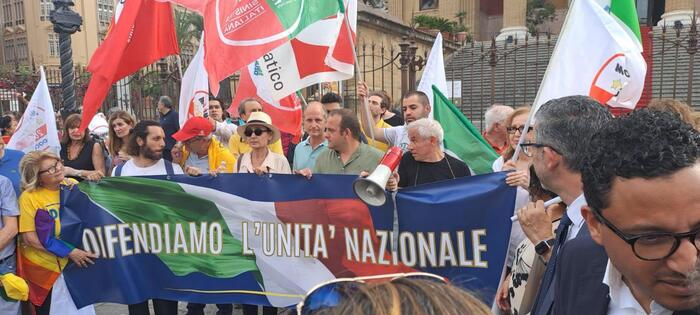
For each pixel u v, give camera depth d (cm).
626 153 111
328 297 88
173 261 395
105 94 492
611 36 300
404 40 956
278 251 376
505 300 293
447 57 1834
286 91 459
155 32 521
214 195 385
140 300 400
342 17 460
